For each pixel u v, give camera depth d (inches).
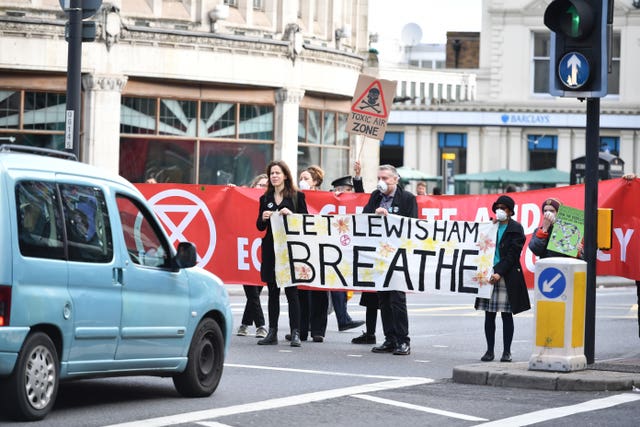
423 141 3767.2
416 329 1107.9
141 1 1705.2
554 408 627.8
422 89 3120.1
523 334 1075.9
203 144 1764.3
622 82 3614.7
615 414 610.5
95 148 1651.1
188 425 559.8
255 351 875.4
